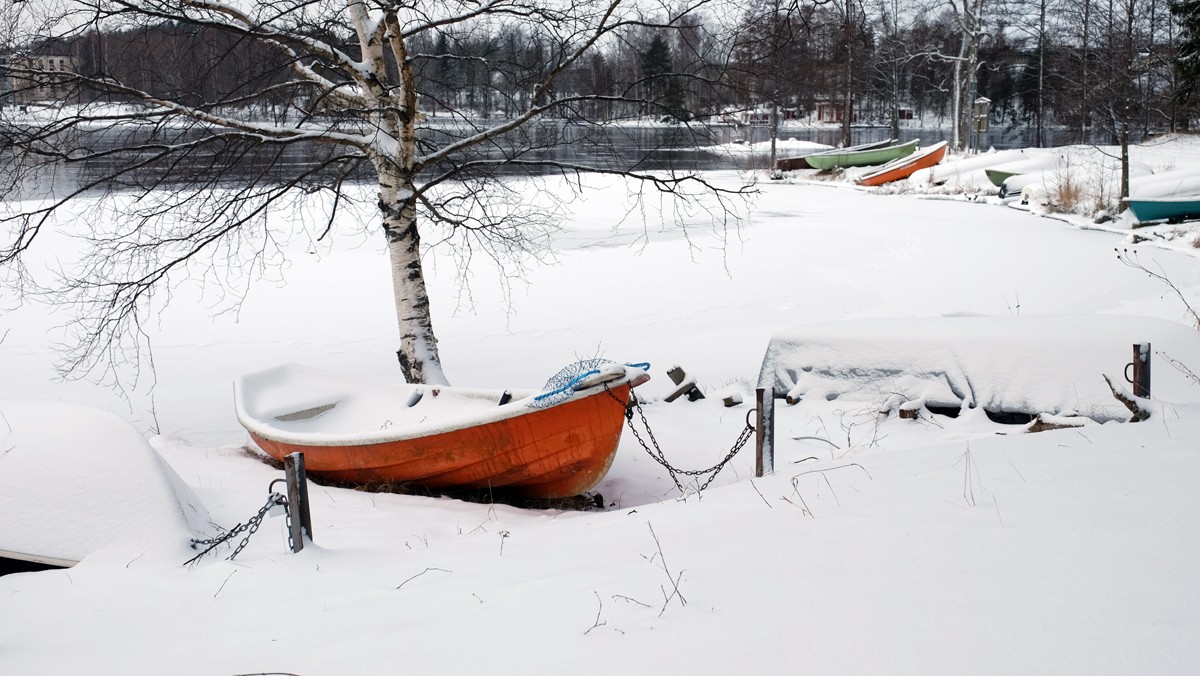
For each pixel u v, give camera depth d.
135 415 11.13
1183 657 2.33
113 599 4.68
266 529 6.27
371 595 4.26
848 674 2.49
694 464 8.28
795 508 4.30
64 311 16.22
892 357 8.80
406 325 10.29
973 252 22.20
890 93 56.78
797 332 9.48
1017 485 3.97
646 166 11.49
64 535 5.59
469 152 11.35
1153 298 15.80
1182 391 7.21
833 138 73.88
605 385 7.05
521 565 4.41
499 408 7.16
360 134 10.43
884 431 7.97
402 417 9.11
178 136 9.90
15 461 5.98
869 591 3.00
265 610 4.26
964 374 8.29
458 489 7.89
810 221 28.80
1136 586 2.75
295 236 24.61
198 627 4.08
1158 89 31.81
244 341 14.66
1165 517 3.28
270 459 9.07
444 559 4.94
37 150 9.05
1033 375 7.95
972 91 49.00
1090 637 2.49
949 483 4.21
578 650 2.94
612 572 3.78
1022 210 31.42
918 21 47.91
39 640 4.08
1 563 5.84
